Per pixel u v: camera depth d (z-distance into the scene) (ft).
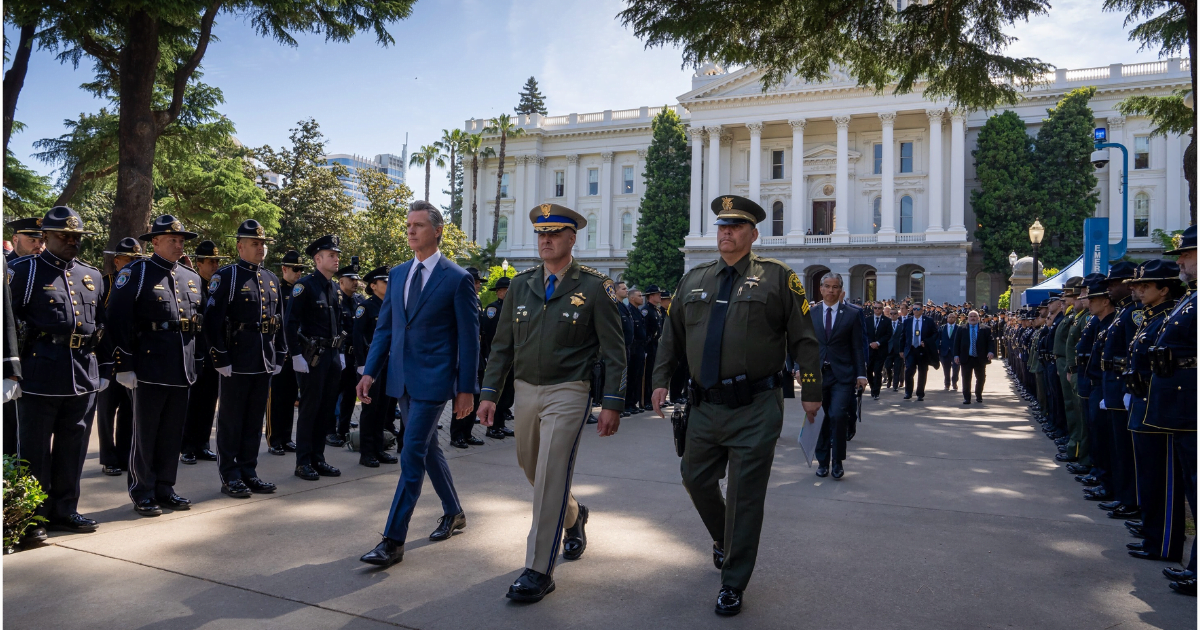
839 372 24.58
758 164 163.53
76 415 16.70
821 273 164.25
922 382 50.29
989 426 37.24
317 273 23.70
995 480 24.13
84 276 16.87
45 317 15.87
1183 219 143.95
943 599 13.43
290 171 123.24
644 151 187.62
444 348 15.71
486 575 14.39
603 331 14.37
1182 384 14.79
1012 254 108.27
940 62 42.65
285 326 22.38
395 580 14.05
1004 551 16.35
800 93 158.81
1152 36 42.45
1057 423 31.96
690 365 14.10
